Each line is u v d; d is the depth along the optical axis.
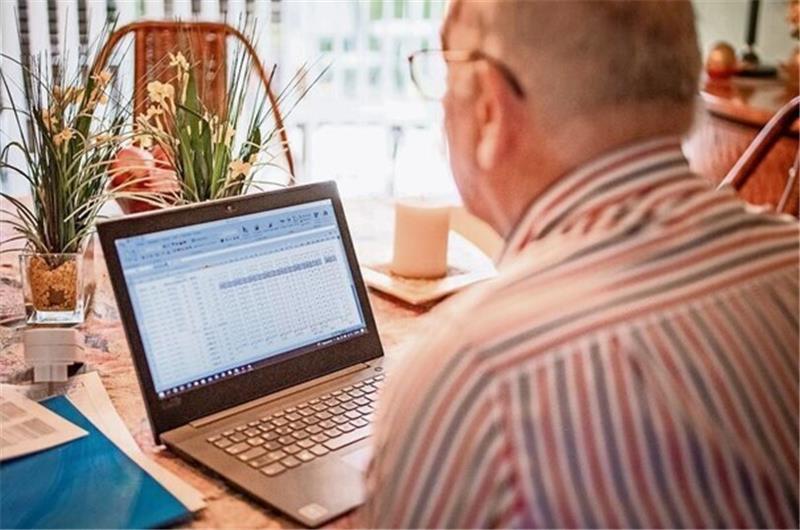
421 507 0.62
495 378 0.61
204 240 1.13
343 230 1.28
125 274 1.05
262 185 1.83
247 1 3.41
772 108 2.75
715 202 0.69
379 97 3.70
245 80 1.55
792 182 1.91
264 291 1.17
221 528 0.89
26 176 1.38
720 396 0.61
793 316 0.68
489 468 0.59
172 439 1.02
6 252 1.51
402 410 0.65
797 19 3.28
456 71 0.73
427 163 3.66
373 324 1.27
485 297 0.66
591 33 0.64
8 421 1.06
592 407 0.58
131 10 3.31
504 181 0.71
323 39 3.60
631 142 0.67
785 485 0.64
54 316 1.39
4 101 3.16
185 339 1.08
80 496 0.92
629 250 0.64
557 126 0.66
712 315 0.63
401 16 3.63
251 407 1.09
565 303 0.62
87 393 1.16
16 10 3.00
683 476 0.59
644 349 0.60
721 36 3.83
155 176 1.57
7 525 0.86
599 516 0.58
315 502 0.92
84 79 1.47
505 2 0.67
